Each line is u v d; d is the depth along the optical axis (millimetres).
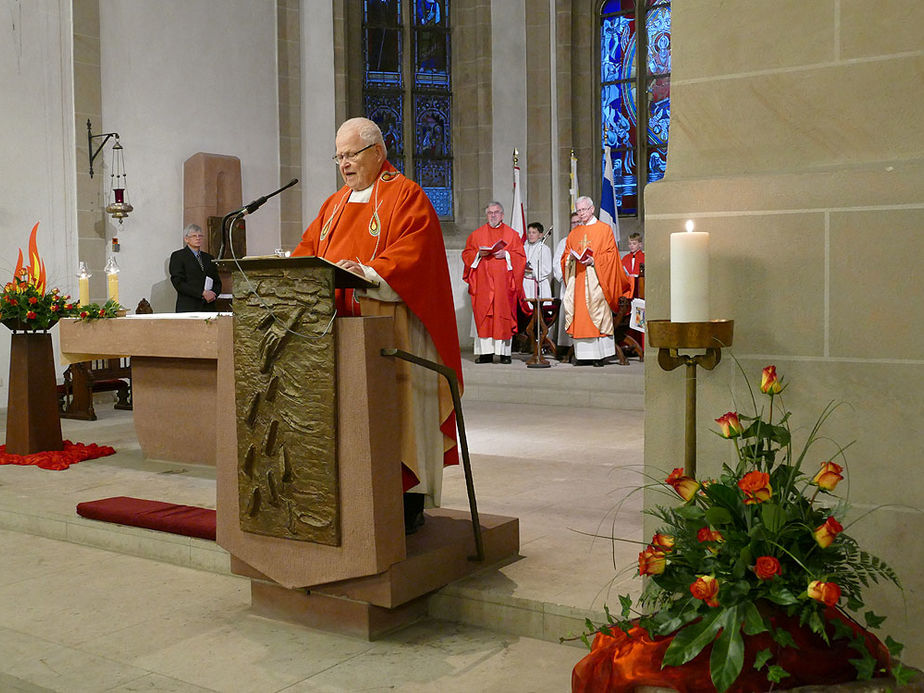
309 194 12961
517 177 12852
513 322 11805
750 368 2930
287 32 12562
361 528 3297
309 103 12945
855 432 2797
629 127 13906
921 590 2734
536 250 12445
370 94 13688
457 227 14070
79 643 3402
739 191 2916
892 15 2732
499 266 11664
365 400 3252
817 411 2844
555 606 3369
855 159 2803
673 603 2428
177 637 3457
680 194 3010
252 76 12164
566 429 8227
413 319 3711
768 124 2926
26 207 9664
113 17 10422
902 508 2744
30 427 6473
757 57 2932
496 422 8703
